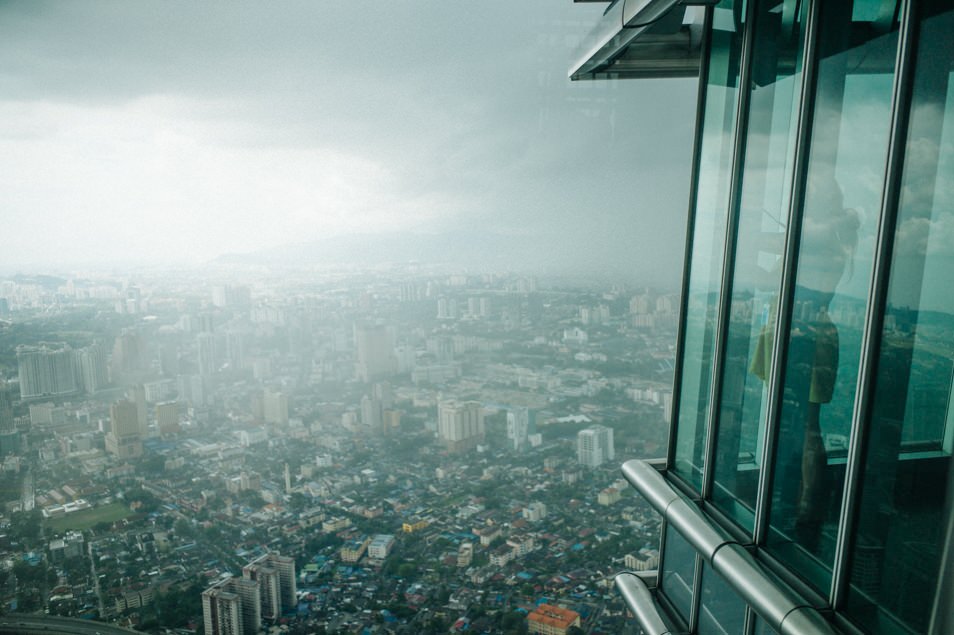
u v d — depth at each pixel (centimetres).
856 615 254
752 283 357
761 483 328
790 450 309
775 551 321
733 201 372
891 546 238
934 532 221
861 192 258
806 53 286
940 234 214
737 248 373
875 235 251
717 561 336
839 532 258
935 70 214
